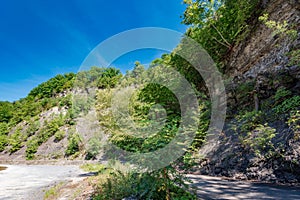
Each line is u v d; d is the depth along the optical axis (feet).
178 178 9.40
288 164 14.19
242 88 25.43
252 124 19.81
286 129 16.17
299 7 21.45
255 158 16.71
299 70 19.20
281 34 22.50
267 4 25.75
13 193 21.86
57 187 20.63
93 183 15.97
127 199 10.21
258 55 25.70
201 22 32.91
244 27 28.25
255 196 10.97
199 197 10.89
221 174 18.39
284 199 10.25
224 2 31.32
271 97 21.35
